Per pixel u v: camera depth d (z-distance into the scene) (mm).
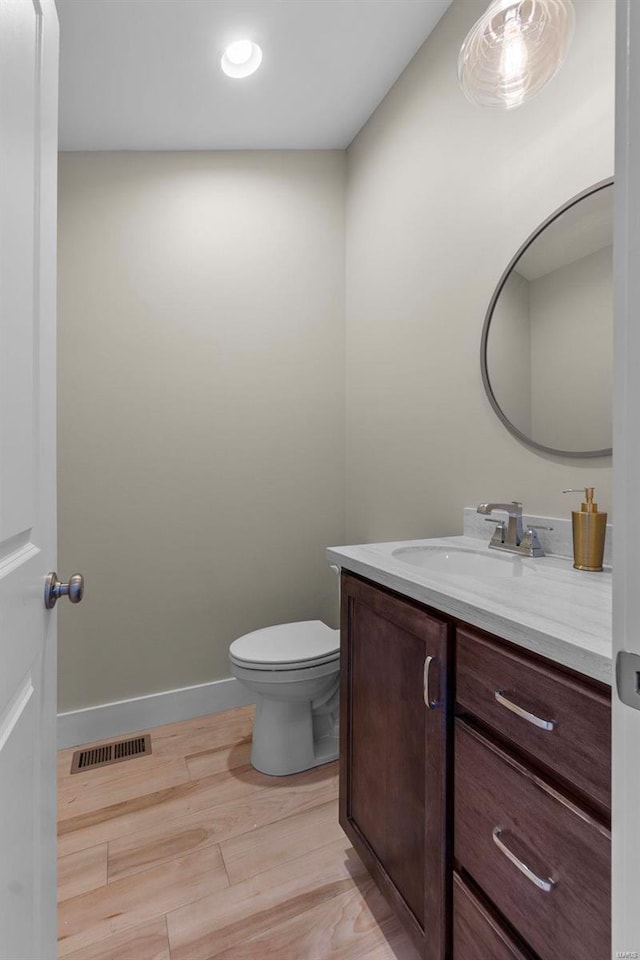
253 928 1147
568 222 1222
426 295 1754
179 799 1604
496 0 1050
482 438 1518
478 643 818
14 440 650
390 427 1997
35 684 740
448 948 892
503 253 1421
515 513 1309
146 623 2078
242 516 2219
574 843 637
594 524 1082
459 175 1578
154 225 2076
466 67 1142
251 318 2211
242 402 2207
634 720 410
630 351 412
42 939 753
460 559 1389
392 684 1086
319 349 2311
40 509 776
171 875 1296
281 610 2289
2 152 604
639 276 402
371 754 1180
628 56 412
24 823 673
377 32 1632
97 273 1999
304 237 2273
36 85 749
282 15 1519
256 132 2078
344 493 2381
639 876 407
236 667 1693
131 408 2047
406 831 1026
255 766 1766
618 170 424
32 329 732
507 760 753
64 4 1414
